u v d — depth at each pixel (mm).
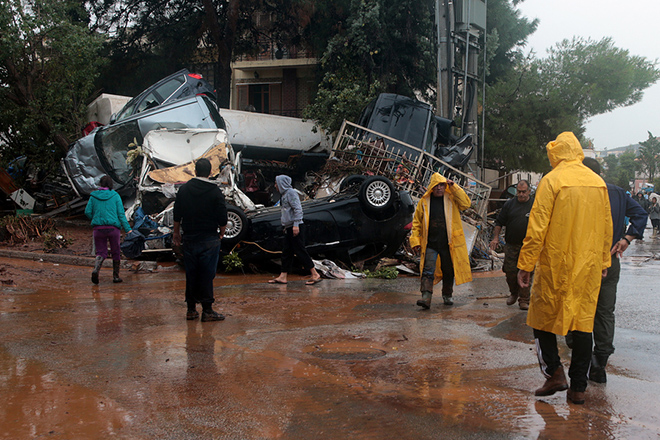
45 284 8266
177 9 23891
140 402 3504
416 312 6594
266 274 9898
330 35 21984
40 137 17531
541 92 24203
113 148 13141
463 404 3523
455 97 16062
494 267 11492
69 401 3498
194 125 13289
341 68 19766
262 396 3633
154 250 10328
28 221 13086
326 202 9859
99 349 4734
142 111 14023
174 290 7918
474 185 13188
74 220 16750
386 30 19750
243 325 5762
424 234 6887
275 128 18719
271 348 4836
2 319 5836
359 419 3268
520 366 4352
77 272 9586
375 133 12781
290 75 32062
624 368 4398
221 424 3178
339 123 18641
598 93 23578
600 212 3574
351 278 9438
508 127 23562
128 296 7402
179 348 4805
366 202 9562
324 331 5504
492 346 4953
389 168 12180
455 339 5215
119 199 8578
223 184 10289
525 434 3080
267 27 25625
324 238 9641
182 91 14664
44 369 4156
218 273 9969
